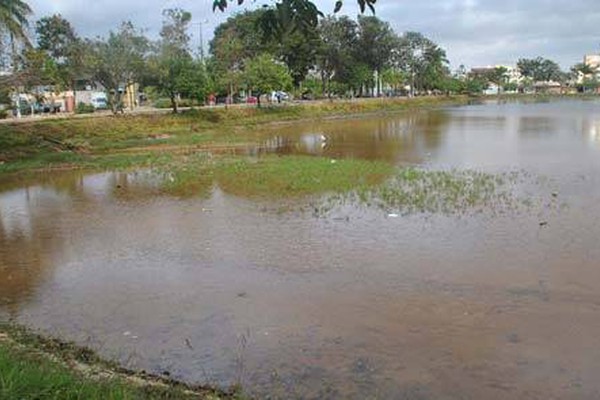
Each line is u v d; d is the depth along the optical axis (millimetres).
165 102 60500
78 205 17469
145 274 10711
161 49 45500
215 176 21500
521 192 16984
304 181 19312
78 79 47969
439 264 10617
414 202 15789
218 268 10875
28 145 30453
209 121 47500
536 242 11805
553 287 9391
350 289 9547
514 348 7383
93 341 7926
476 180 19188
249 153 29719
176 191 19016
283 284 9898
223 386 6648
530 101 113375
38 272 11102
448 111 76875
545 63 151375
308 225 13734
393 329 8023
